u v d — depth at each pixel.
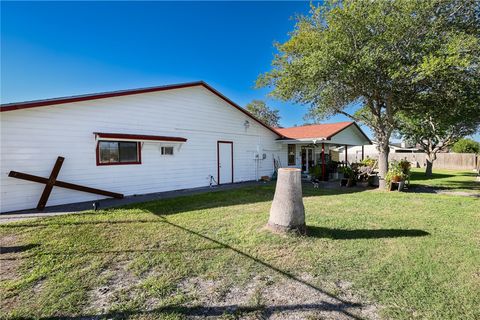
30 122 6.66
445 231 4.79
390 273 3.15
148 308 2.47
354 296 2.67
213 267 3.33
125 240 4.30
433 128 16.86
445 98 9.61
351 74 8.84
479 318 2.31
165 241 4.25
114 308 2.46
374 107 11.55
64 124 7.25
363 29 8.45
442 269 3.25
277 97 12.16
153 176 9.45
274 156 15.52
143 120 9.11
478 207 6.92
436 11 8.30
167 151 9.93
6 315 2.35
